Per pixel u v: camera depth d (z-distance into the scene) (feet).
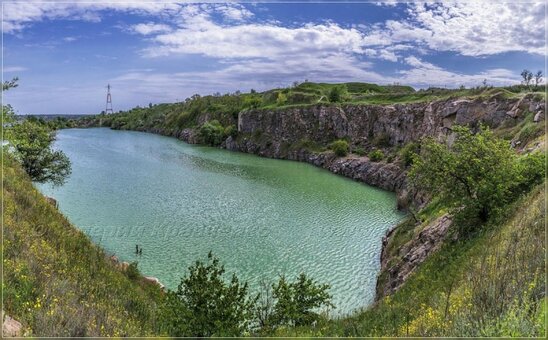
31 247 63.93
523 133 171.63
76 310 46.32
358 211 190.49
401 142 311.88
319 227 163.53
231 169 308.60
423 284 78.38
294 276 117.39
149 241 141.49
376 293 107.96
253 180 264.93
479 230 84.84
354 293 108.58
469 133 95.66
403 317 56.29
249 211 184.65
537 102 192.95
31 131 175.52
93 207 182.80
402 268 104.58
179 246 137.80
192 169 301.84
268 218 174.29
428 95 358.84
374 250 139.13
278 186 247.09
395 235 133.28
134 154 382.42
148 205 189.67
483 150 90.79
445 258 84.43
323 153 347.56
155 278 105.29
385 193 239.09
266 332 59.57
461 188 92.02
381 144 326.85
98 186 229.45
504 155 89.51
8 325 37.55
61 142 488.02
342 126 370.12
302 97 473.26
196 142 498.69
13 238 63.36
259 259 128.88
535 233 58.18
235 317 59.26
